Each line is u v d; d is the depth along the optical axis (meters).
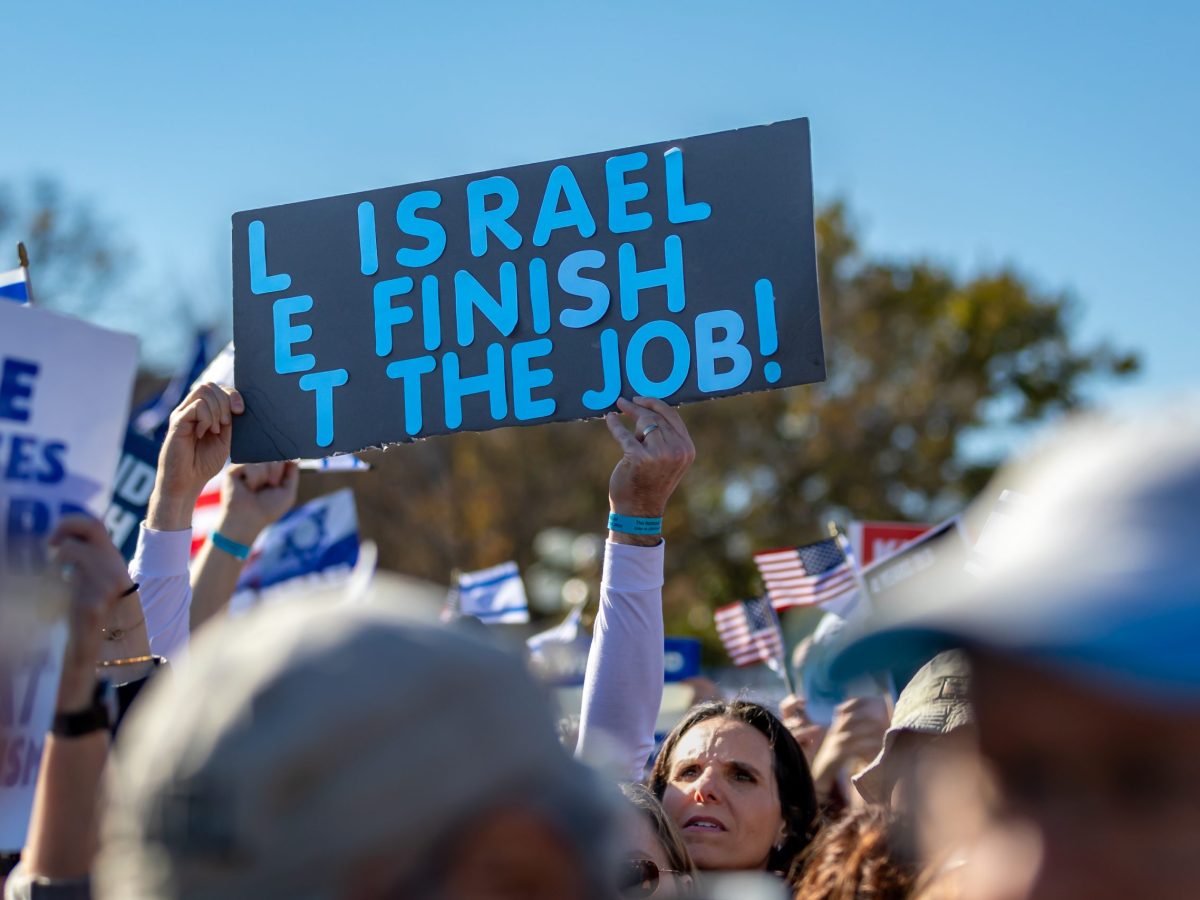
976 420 26.80
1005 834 1.10
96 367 2.30
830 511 26.25
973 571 1.08
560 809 1.07
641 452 3.24
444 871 1.02
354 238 3.67
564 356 3.51
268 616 1.13
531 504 26.06
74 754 1.79
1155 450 0.97
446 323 3.58
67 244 25.17
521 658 1.13
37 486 2.20
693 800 3.34
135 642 2.41
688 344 3.45
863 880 2.33
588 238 3.55
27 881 1.76
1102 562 0.94
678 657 6.90
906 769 2.32
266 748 1.01
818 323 3.38
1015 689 1.04
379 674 1.03
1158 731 0.98
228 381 4.02
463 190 3.64
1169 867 1.01
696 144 3.52
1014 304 27.34
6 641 2.09
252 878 1.01
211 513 5.60
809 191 3.43
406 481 26.59
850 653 1.12
